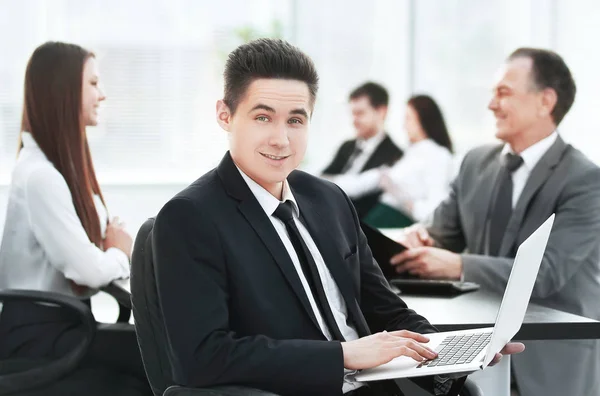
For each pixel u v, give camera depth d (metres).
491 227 3.06
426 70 6.52
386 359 1.76
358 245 2.18
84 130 2.84
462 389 1.90
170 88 6.20
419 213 5.43
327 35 6.41
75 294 2.78
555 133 3.05
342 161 5.65
